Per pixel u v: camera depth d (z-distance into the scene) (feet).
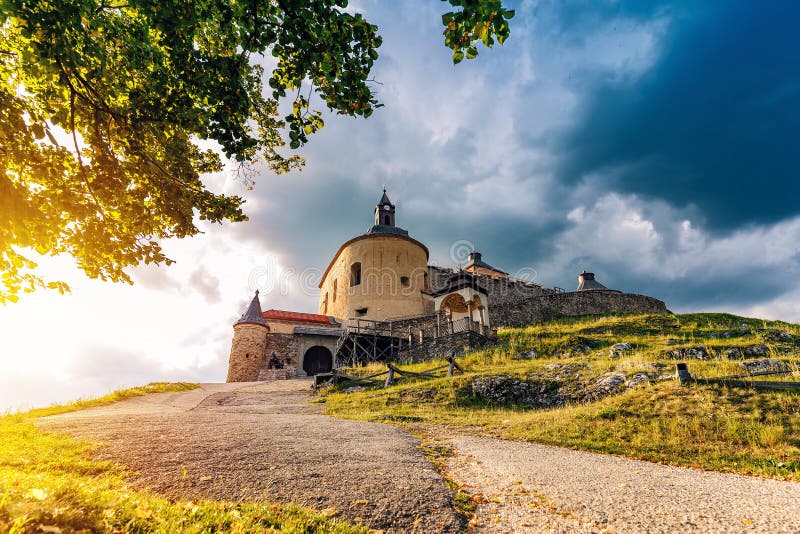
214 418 32.53
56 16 12.67
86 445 20.42
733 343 55.62
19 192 14.82
